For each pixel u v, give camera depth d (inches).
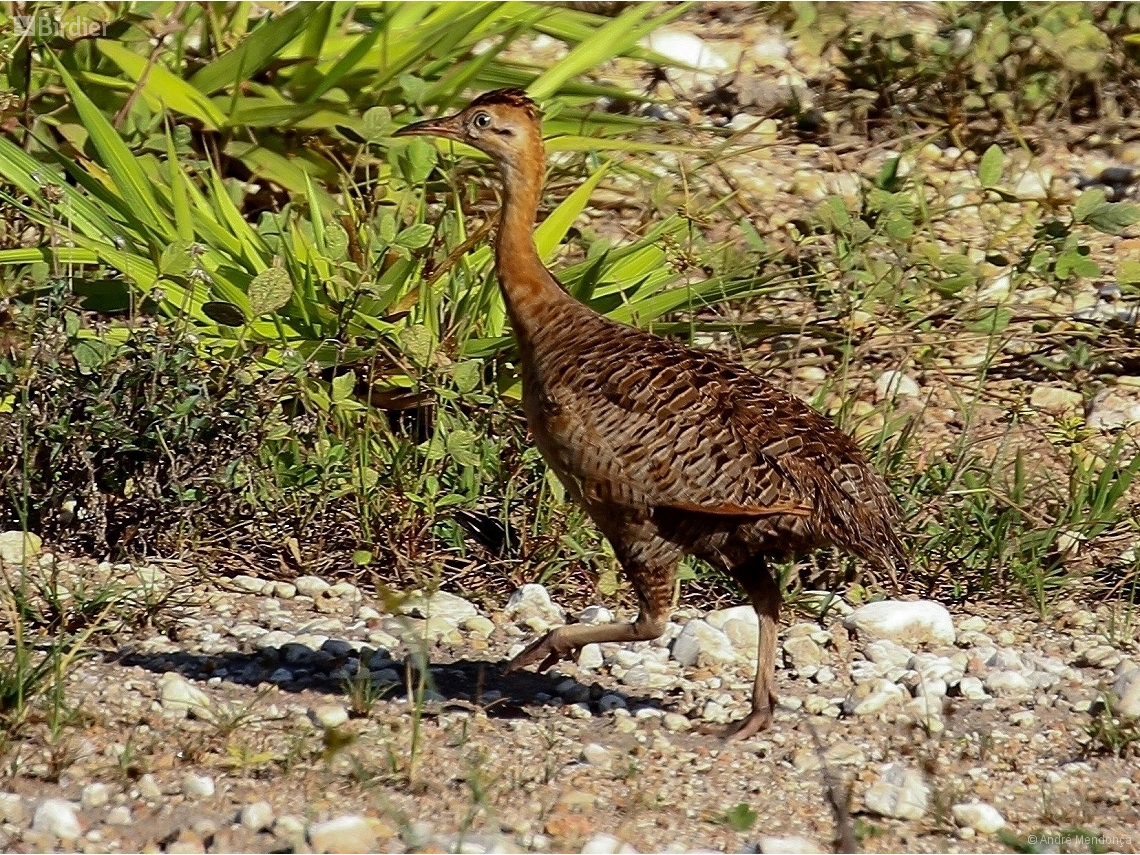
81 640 371.9
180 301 509.0
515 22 647.8
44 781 329.4
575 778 344.8
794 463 360.8
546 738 365.1
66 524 446.6
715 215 617.9
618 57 681.0
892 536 374.0
